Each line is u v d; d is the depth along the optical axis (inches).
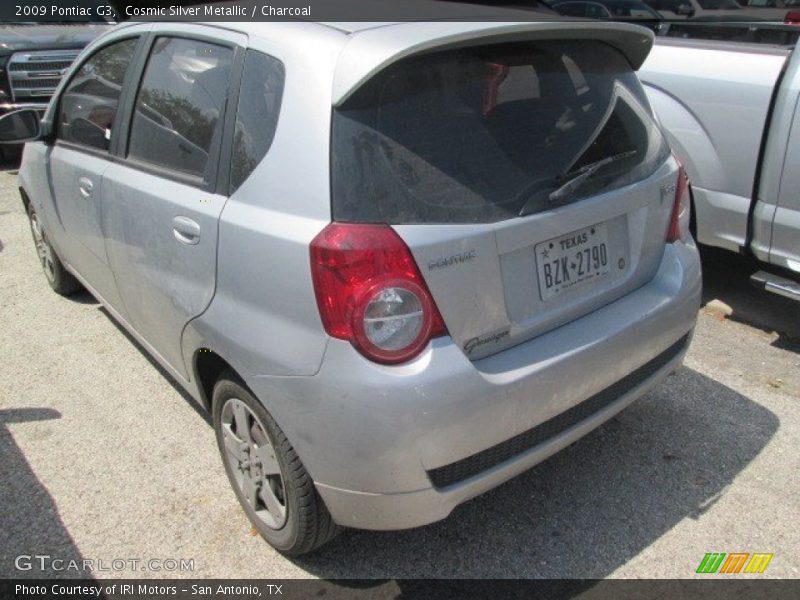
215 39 104.6
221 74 101.1
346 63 83.1
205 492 116.3
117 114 126.3
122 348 161.9
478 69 89.0
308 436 85.1
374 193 80.7
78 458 125.3
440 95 86.0
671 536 104.6
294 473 91.0
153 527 109.5
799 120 142.6
